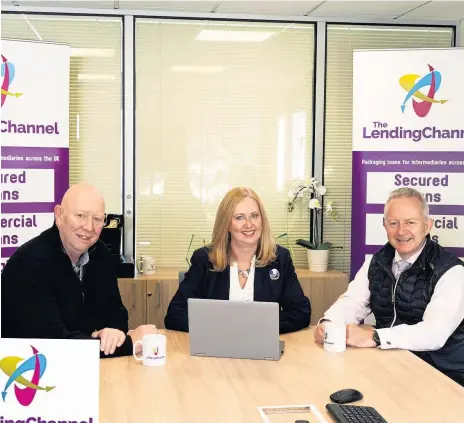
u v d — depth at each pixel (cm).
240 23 539
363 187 468
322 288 512
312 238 557
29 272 275
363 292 332
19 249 285
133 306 490
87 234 280
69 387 180
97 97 525
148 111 533
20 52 414
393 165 463
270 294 319
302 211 556
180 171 540
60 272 283
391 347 280
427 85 457
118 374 244
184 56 535
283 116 550
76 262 300
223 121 543
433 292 304
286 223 555
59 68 426
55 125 427
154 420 199
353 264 475
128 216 531
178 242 543
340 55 554
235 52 541
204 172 543
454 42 564
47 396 180
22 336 274
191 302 265
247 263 322
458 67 455
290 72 549
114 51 525
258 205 317
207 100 540
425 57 457
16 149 417
